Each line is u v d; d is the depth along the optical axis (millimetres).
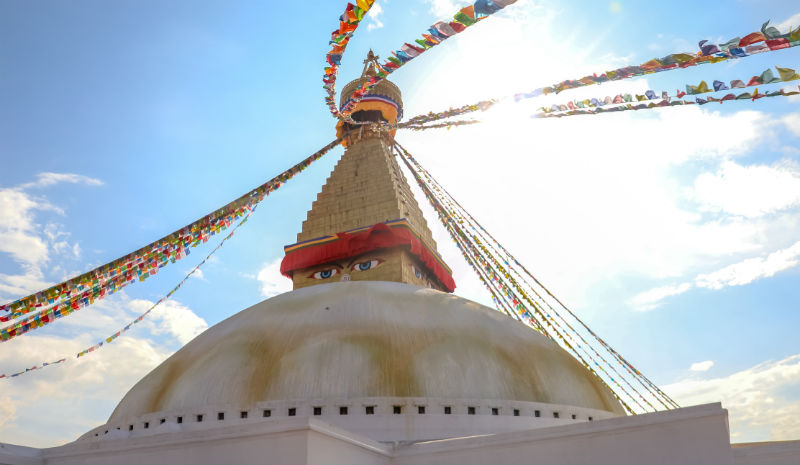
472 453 12539
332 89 18203
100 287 16359
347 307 17781
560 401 16250
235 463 11797
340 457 11992
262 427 11820
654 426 11094
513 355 16859
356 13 11234
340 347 16000
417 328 16938
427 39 11461
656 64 11500
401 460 13344
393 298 18453
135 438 13008
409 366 15664
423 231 25750
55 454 13797
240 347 16703
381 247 23328
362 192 25250
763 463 11328
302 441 11297
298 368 15594
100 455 13273
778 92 11398
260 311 18562
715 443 10484
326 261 23953
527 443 12094
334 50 13500
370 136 27547
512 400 15570
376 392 15086
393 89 28938
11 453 13234
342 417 14695
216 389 15664
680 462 10688
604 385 19562
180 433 12641
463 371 15773
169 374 17203
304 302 18516
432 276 26109
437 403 15055
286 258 24844
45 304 14695
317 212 25766
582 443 11602
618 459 11195
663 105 13320
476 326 17594
